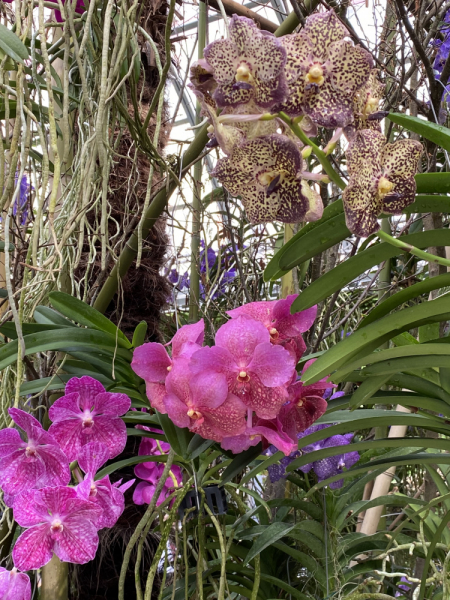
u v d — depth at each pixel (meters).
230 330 0.58
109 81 0.63
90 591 0.85
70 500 0.57
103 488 0.61
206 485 0.74
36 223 0.59
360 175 0.48
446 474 0.86
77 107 0.78
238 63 0.49
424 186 0.55
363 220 0.49
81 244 0.67
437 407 0.66
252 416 0.60
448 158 0.73
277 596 0.85
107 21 0.61
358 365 0.60
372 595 0.69
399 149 0.49
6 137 0.74
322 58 0.49
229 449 0.64
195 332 0.62
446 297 0.54
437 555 0.84
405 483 1.29
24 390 0.68
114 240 0.86
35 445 0.60
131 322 0.94
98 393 0.63
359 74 0.49
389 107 0.91
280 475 0.82
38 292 0.72
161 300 0.98
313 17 0.49
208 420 0.58
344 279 0.58
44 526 0.57
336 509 0.82
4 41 0.59
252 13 0.91
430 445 0.66
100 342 0.65
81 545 0.58
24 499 0.57
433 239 0.56
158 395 0.63
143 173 0.92
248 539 0.85
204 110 0.54
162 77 0.64
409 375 0.67
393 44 0.97
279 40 0.48
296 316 0.63
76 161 0.75
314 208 0.55
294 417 0.63
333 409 0.69
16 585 0.59
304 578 0.92
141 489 0.82
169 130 1.04
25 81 0.62
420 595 0.72
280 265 0.59
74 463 0.64
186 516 0.65
